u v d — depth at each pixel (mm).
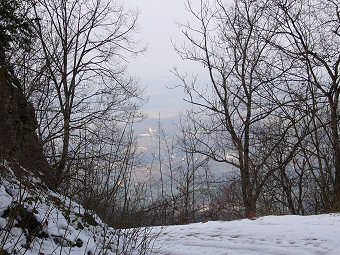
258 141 18328
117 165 5602
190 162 17141
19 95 7504
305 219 9422
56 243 5254
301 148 17422
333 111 16844
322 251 6625
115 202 5824
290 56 17859
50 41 16766
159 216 7004
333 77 17047
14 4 8336
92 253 5695
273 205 18984
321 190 16375
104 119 13820
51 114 12633
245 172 18203
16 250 4461
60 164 7340
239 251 7105
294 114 17750
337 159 16219
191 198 16125
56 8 17219
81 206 6730
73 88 16125
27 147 6938
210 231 8852
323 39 17312
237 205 18500
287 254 6723
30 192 5602
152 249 7129
